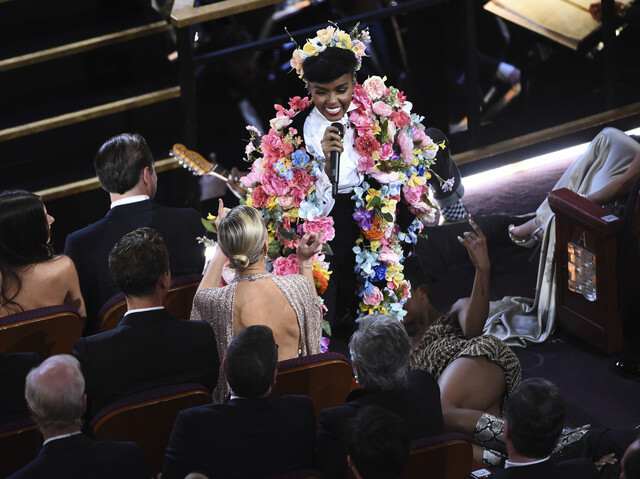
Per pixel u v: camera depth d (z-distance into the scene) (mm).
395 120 15586
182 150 19203
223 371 13117
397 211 16484
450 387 14352
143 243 12453
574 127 26906
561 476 11008
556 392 11031
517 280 21875
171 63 25547
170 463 11047
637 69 28359
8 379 12594
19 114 23688
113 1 25719
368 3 28688
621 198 19891
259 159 15703
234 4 23219
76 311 13734
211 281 14148
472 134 26328
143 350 12242
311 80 15031
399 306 16359
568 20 27750
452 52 27312
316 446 11430
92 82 24875
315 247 14211
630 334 19078
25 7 24875
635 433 13133
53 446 10695
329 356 12703
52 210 23547
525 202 25000
